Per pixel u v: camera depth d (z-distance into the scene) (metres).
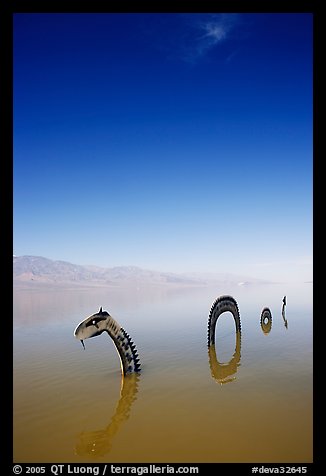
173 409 12.20
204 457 9.11
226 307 23.02
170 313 36.84
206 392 13.76
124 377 15.62
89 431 10.66
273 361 17.91
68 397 13.35
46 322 31.14
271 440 9.96
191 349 20.75
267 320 28.92
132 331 26.45
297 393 13.45
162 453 9.39
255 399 12.98
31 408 12.34
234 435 10.30
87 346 21.62
